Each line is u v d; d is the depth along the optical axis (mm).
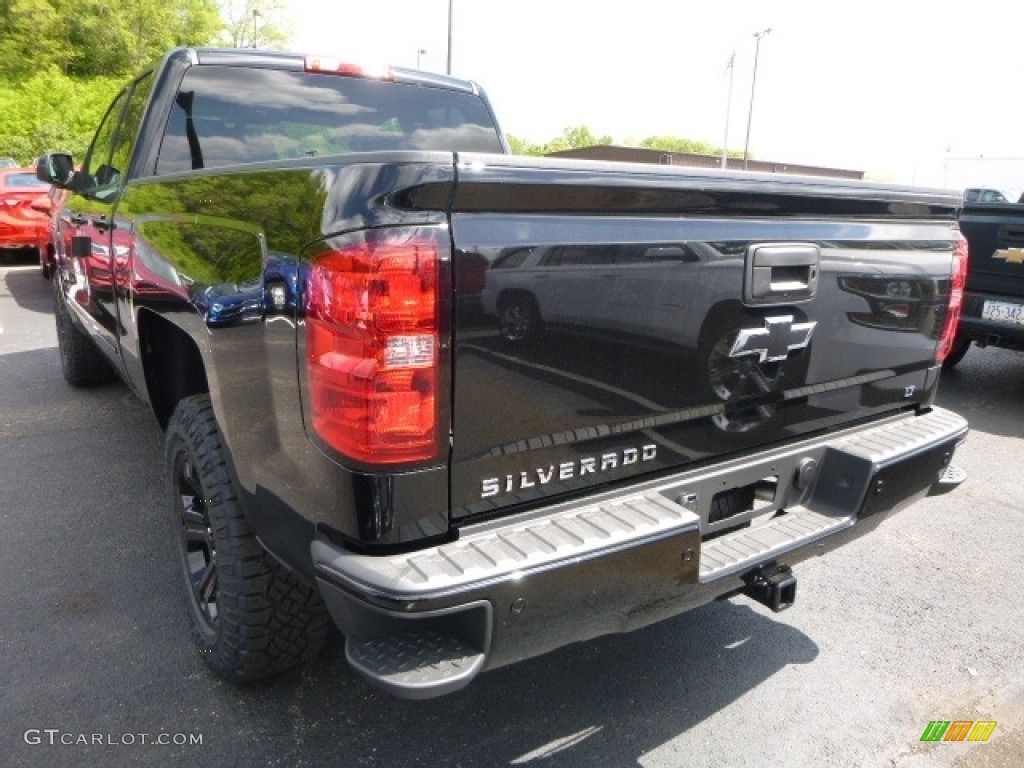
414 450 1640
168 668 2607
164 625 2852
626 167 1805
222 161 3428
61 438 4730
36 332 7707
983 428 5637
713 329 2086
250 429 1984
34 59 33688
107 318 3658
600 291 1840
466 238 1626
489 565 1653
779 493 2434
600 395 1906
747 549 2182
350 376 1602
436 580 1594
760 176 2072
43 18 33281
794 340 2287
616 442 1989
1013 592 3365
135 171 3275
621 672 2732
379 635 1698
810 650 2908
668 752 2346
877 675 2770
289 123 3566
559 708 2520
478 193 1614
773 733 2451
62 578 3154
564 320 1794
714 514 2311
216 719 2385
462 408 1688
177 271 2408
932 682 2742
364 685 2570
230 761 2225
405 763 2246
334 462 1674
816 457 2490
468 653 1680
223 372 2078
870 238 2441
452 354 1648
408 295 1576
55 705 2414
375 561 1659
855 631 3043
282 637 2326
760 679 2719
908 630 3061
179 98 3311
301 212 1718
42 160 3967
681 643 2924
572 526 1835
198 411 2449
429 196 1571
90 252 3814
